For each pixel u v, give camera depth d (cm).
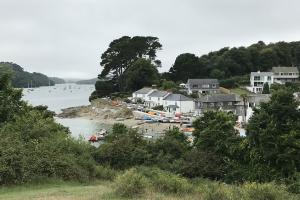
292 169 2634
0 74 3353
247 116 7981
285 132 2802
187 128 7425
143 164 3142
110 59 13850
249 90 12169
